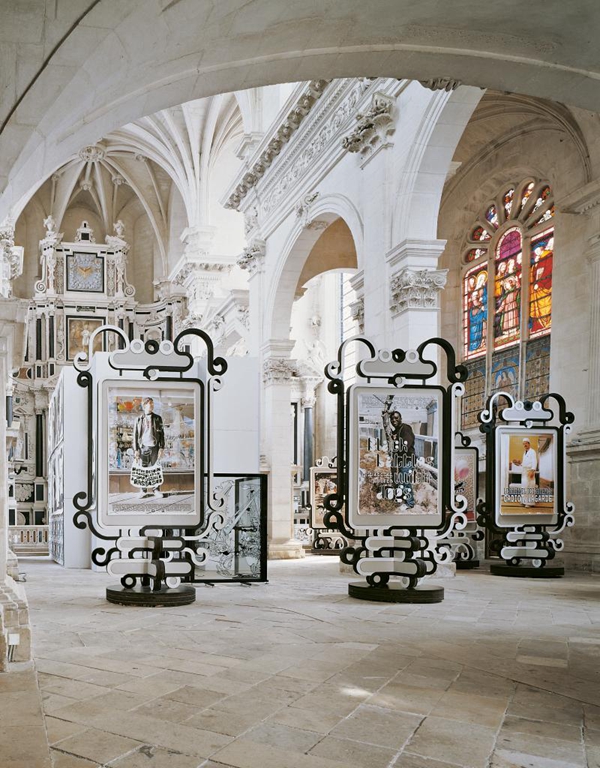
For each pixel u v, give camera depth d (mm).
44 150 6363
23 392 37062
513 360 19375
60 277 38781
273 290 22344
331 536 23719
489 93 17297
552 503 14820
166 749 4266
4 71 5473
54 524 21812
